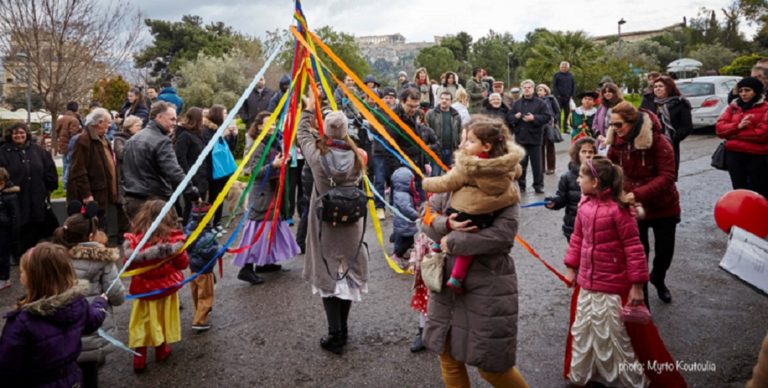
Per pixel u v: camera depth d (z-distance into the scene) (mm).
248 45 43156
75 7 13914
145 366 4129
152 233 3953
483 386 3740
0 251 5988
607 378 3557
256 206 5871
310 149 4266
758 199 4277
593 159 3645
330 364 4121
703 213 8078
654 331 3523
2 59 13906
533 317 4789
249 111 10992
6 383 2900
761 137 6199
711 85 16109
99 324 3213
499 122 3066
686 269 5859
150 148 6004
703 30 58688
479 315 3010
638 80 27641
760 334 4344
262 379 3945
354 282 4289
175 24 47625
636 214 3584
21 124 6824
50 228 7238
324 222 4180
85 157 6766
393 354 4250
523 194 9648
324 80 4348
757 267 3232
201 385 3889
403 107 7742
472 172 2879
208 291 4727
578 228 3752
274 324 4828
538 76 26547
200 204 4840
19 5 13055
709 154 12922
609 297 3541
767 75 7289
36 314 2898
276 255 5973
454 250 2979
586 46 26859
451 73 12148
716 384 3680
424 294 4098
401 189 5965
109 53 15336
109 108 21547
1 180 6000
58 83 13828
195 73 32875
